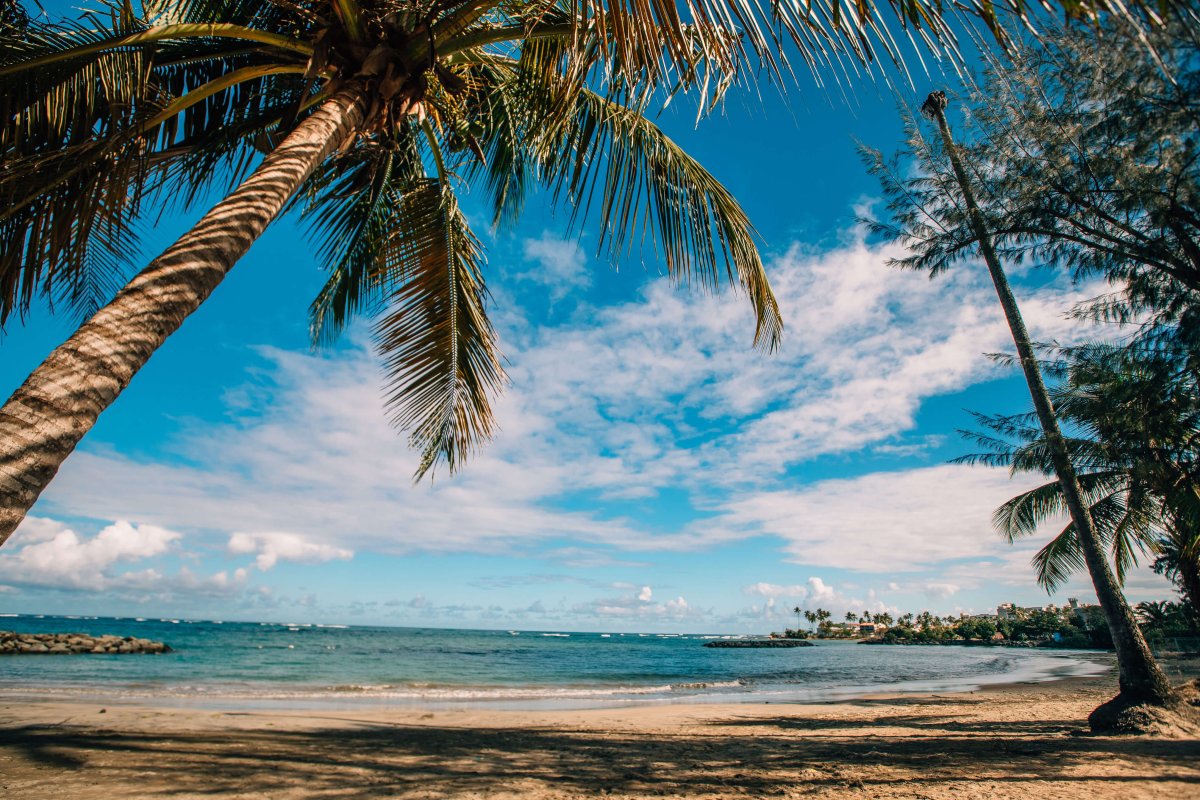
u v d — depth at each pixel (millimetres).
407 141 5734
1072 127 4473
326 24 3473
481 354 5863
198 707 9852
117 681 15688
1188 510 6652
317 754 5551
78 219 3305
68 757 4855
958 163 6094
